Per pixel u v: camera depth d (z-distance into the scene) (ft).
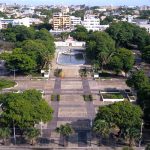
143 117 458.50
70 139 427.74
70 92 625.82
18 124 405.80
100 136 432.66
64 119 491.72
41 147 406.62
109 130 408.46
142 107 465.47
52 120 486.38
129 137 401.70
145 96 471.21
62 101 572.51
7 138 418.72
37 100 447.83
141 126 408.67
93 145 412.77
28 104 419.95
